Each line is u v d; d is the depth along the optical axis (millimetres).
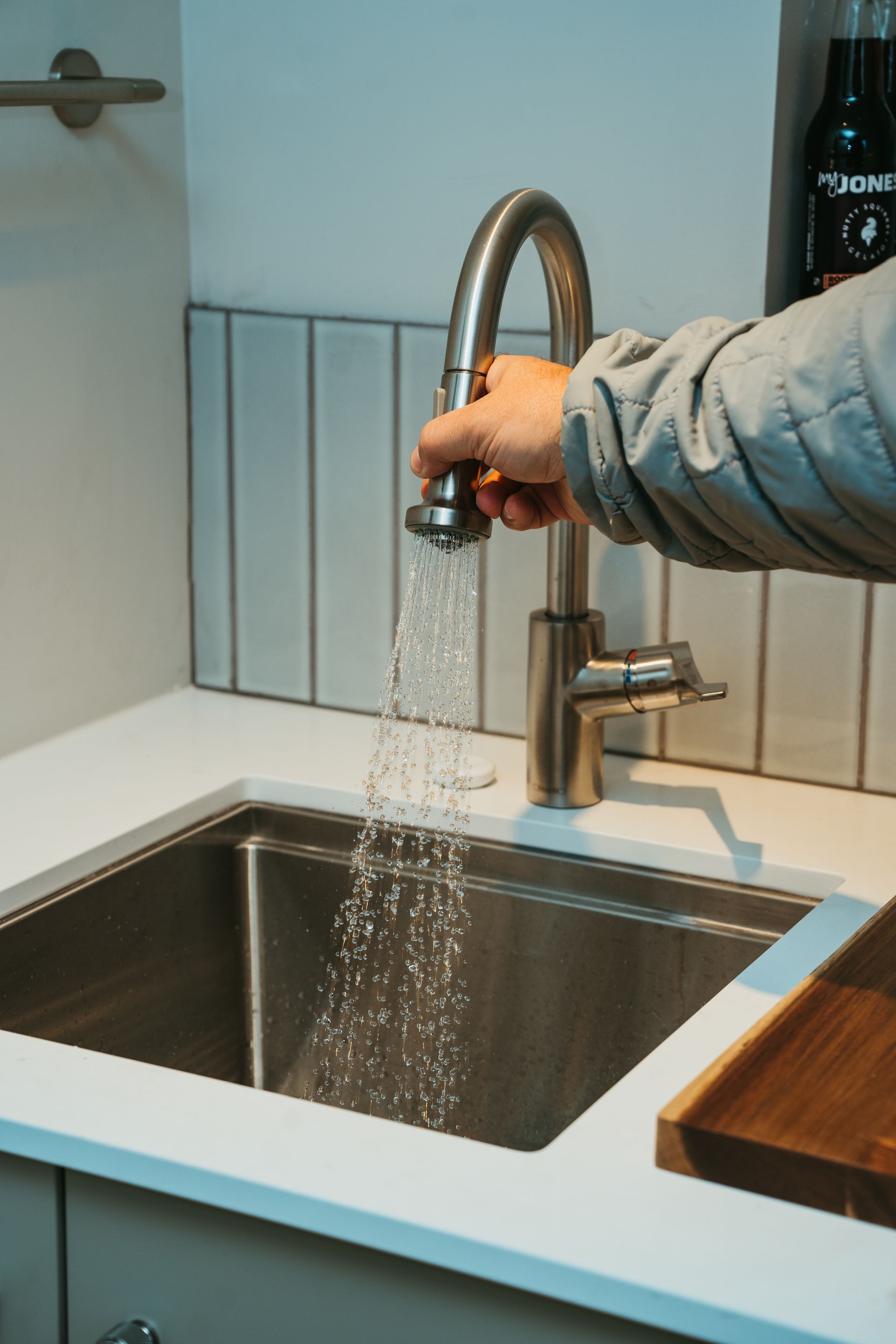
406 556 1189
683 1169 596
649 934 974
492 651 1176
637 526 721
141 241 1172
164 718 1229
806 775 1082
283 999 1114
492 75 1076
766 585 1058
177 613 1286
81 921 942
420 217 1129
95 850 954
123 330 1166
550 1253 547
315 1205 585
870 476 598
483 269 777
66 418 1118
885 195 969
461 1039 1049
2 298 1039
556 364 849
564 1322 570
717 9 990
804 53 1023
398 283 1149
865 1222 564
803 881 927
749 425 627
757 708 1086
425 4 1086
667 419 662
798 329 629
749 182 1010
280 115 1162
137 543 1221
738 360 644
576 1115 1010
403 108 1114
